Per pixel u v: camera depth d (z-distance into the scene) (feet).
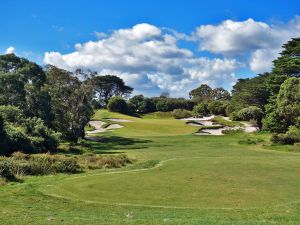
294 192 77.46
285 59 287.89
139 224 49.70
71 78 234.99
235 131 272.51
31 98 228.63
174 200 70.79
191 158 135.03
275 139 196.85
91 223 49.88
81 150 180.86
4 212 57.06
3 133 147.23
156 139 245.04
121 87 581.53
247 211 61.72
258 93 340.39
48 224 49.06
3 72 250.98
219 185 83.82
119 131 296.10
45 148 168.66
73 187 82.48
